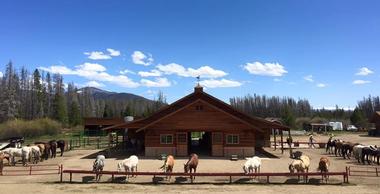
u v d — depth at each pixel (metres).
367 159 37.75
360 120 124.12
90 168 34.22
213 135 41.34
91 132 88.50
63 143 44.69
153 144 41.38
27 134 82.88
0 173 30.94
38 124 88.81
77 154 46.00
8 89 121.88
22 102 138.12
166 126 41.28
